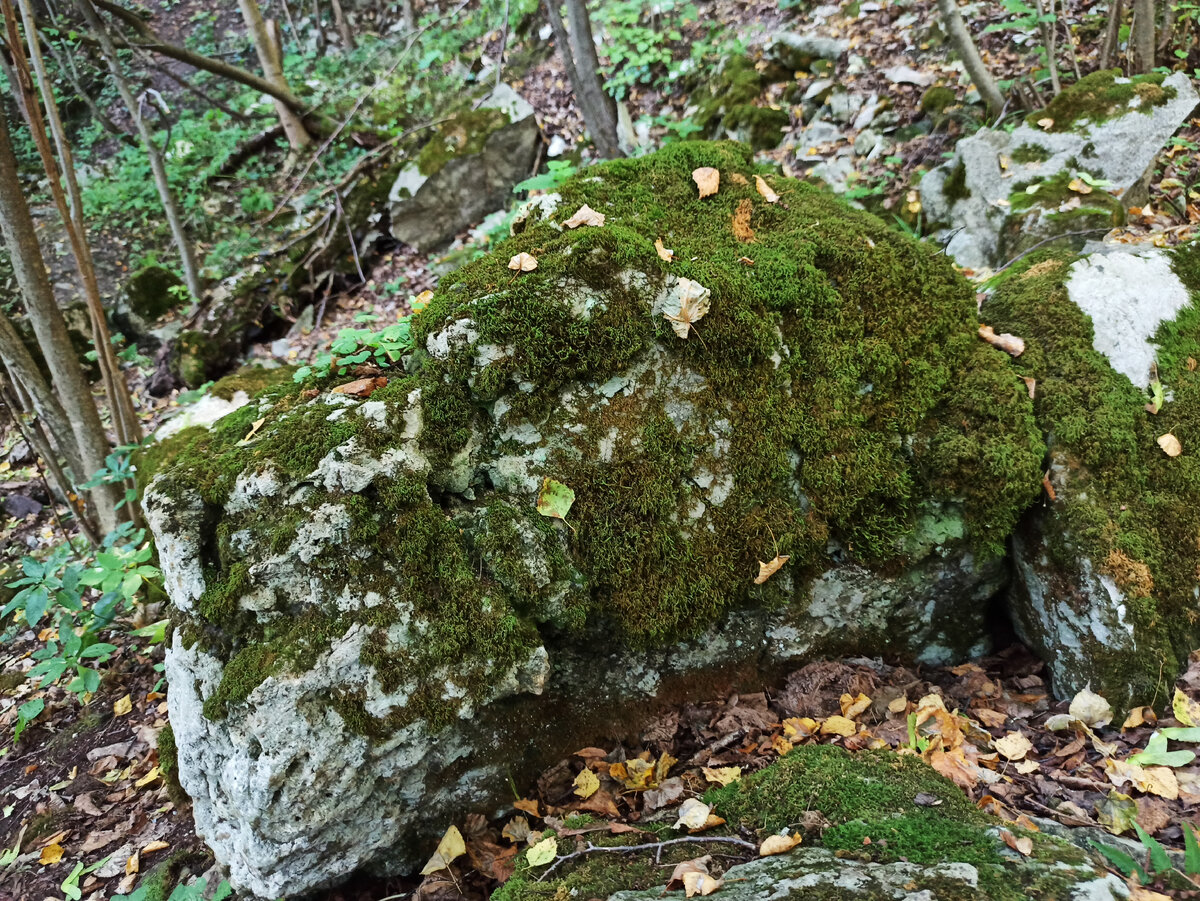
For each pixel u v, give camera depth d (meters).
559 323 2.11
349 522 1.95
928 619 2.53
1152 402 2.38
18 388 4.05
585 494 2.16
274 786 1.83
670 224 2.46
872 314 2.43
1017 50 5.38
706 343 2.24
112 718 3.32
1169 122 3.97
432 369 2.10
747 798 1.95
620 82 6.98
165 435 3.09
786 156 5.79
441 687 1.95
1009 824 1.76
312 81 8.55
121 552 3.32
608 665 2.28
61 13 7.12
